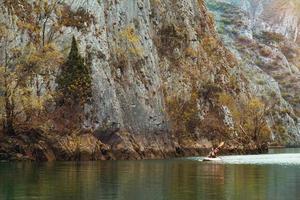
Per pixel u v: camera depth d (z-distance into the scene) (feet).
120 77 643.86
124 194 230.89
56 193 233.96
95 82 592.60
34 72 556.10
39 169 384.68
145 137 647.15
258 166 445.37
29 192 237.04
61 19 616.80
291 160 564.71
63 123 548.31
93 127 574.15
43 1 615.57
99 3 642.63
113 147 586.04
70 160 524.93
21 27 578.25
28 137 508.94
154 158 630.33
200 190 249.55
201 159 598.75
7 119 505.25
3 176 320.09
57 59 577.02
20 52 561.43
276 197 226.17
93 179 301.63
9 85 515.09
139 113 648.79
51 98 553.64
